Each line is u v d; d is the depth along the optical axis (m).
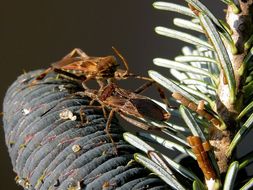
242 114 0.20
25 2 0.41
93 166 0.20
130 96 0.21
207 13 0.20
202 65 0.24
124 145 0.21
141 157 0.20
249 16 0.21
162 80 0.21
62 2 0.42
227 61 0.20
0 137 0.40
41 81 0.23
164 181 0.20
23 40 0.41
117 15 0.42
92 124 0.21
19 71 0.41
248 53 0.21
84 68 0.22
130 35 0.42
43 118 0.21
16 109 0.22
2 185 0.40
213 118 0.20
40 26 0.41
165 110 0.21
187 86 0.22
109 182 0.19
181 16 0.42
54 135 0.21
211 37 0.20
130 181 0.20
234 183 0.20
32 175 0.20
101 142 0.20
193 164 0.22
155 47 0.42
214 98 0.22
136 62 0.42
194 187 0.19
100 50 0.42
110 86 0.21
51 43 0.42
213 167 0.20
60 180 0.20
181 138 0.21
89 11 0.42
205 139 0.20
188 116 0.20
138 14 0.43
